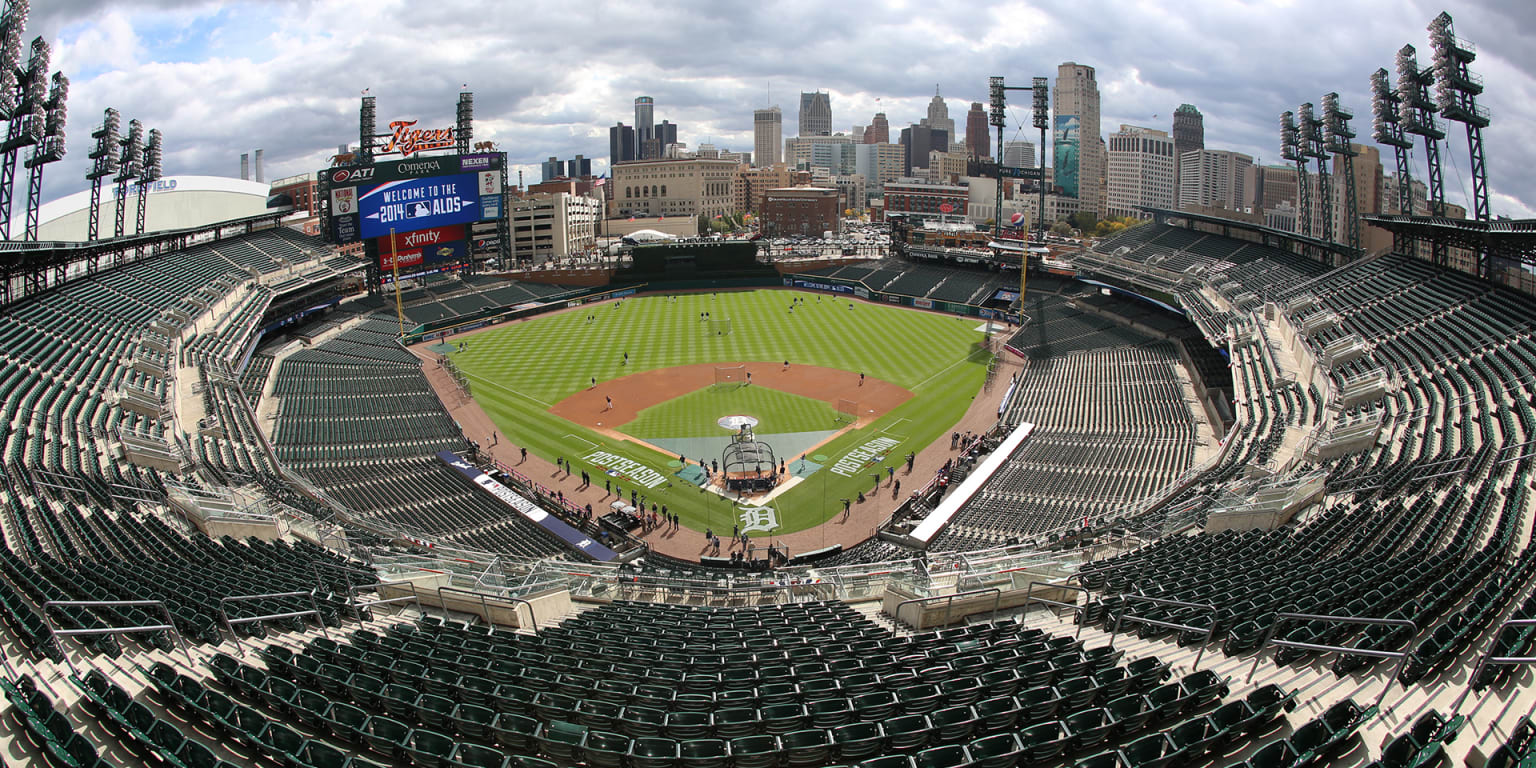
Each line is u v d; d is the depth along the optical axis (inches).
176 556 1205.7
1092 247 4471.0
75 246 2551.7
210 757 572.7
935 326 4062.5
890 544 1847.9
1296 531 1262.3
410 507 1998.0
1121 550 1405.0
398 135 4419.3
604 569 1359.5
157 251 3484.3
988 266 4864.7
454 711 681.6
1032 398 2839.6
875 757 625.0
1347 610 824.9
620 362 3476.9
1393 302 2504.9
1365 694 676.7
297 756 593.6
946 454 2415.1
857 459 2395.4
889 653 856.9
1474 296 2327.8
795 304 4665.4
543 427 2689.5
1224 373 2787.9
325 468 2208.4
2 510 1291.8
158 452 1766.7
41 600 921.5
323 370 3157.0
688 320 4303.6
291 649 842.2
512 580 1067.3
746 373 3262.8
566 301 4692.4
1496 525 1139.9
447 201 4505.4
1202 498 1566.2
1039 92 4621.1
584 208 6771.7
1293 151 3663.9
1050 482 2057.1
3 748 606.2
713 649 890.7
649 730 674.8
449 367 3371.1
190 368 2583.7
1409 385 1978.3
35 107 2508.6
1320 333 2492.6
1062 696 674.8
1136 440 2304.4
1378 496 1353.3
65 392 2022.6
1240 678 728.3
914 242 5954.7
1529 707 637.3
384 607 1059.9
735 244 5196.9
